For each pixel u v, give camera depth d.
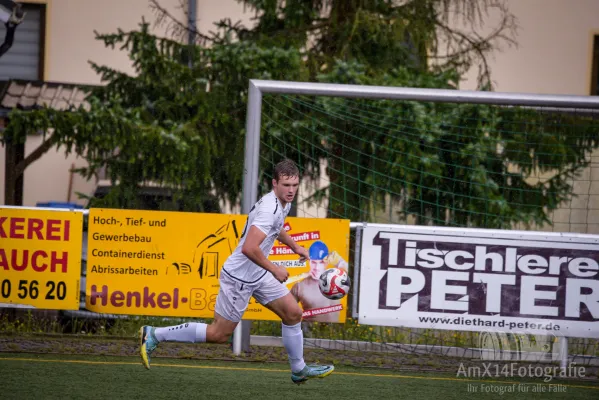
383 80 37.50
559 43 56.38
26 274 27.89
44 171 57.12
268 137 36.56
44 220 27.88
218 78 38.94
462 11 43.25
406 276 27.84
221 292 20.44
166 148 36.31
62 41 57.72
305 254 21.55
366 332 30.36
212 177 38.81
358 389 23.59
